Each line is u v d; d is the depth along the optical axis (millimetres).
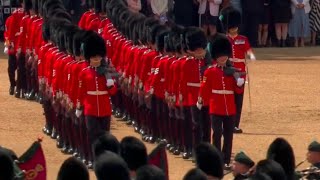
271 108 98188
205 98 76312
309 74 118062
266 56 132750
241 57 89375
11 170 53844
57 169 75312
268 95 104562
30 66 100938
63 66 80562
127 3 129125
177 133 80938
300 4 142375
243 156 57531
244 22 140000
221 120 75625
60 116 81875
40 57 88125
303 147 82250
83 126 77062
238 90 75875
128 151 56125
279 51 138375
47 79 85000
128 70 88938
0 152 53938
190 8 137125
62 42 82750
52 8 97312
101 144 57656
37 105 99188
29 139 85188
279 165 53531
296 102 101125
